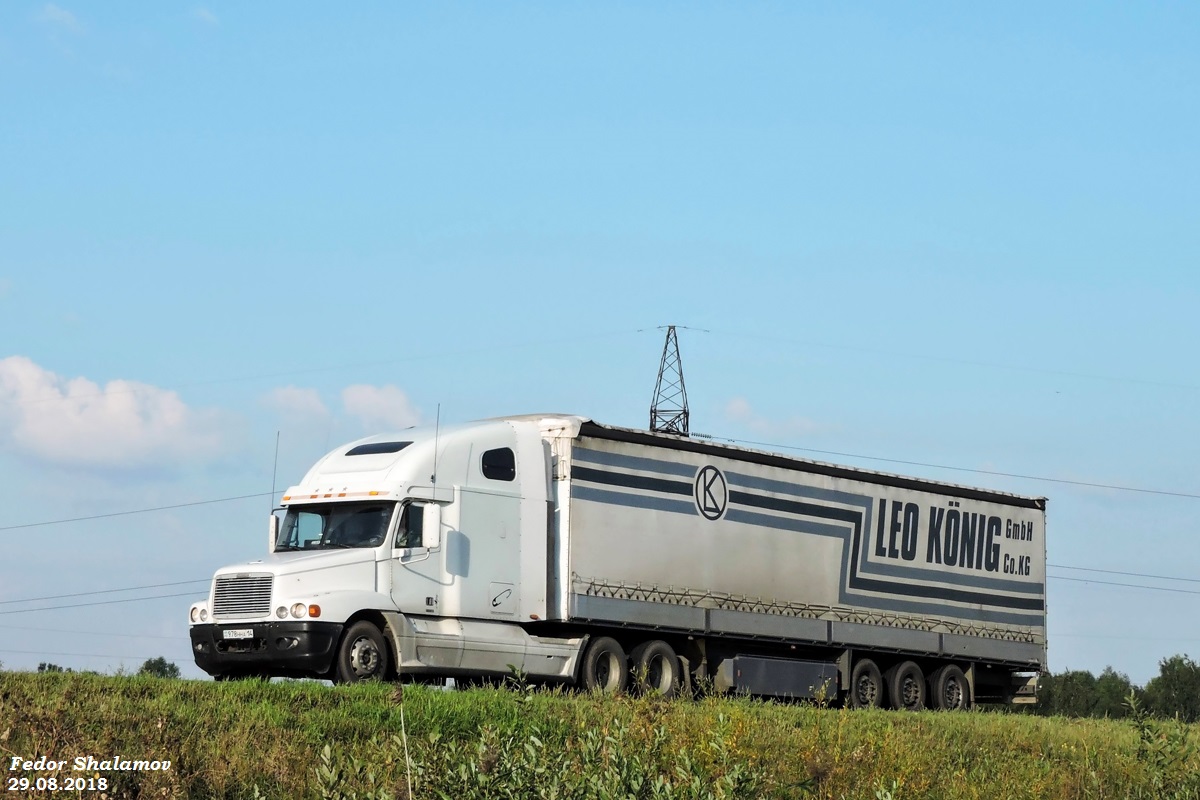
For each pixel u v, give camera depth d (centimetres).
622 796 1076
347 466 2334
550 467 2470
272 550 2314
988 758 1895
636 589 2525
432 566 2270
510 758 1123
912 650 3062
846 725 1944
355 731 1563
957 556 3206
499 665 2322
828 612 2894
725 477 2725
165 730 1365
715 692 2486
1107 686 6178
